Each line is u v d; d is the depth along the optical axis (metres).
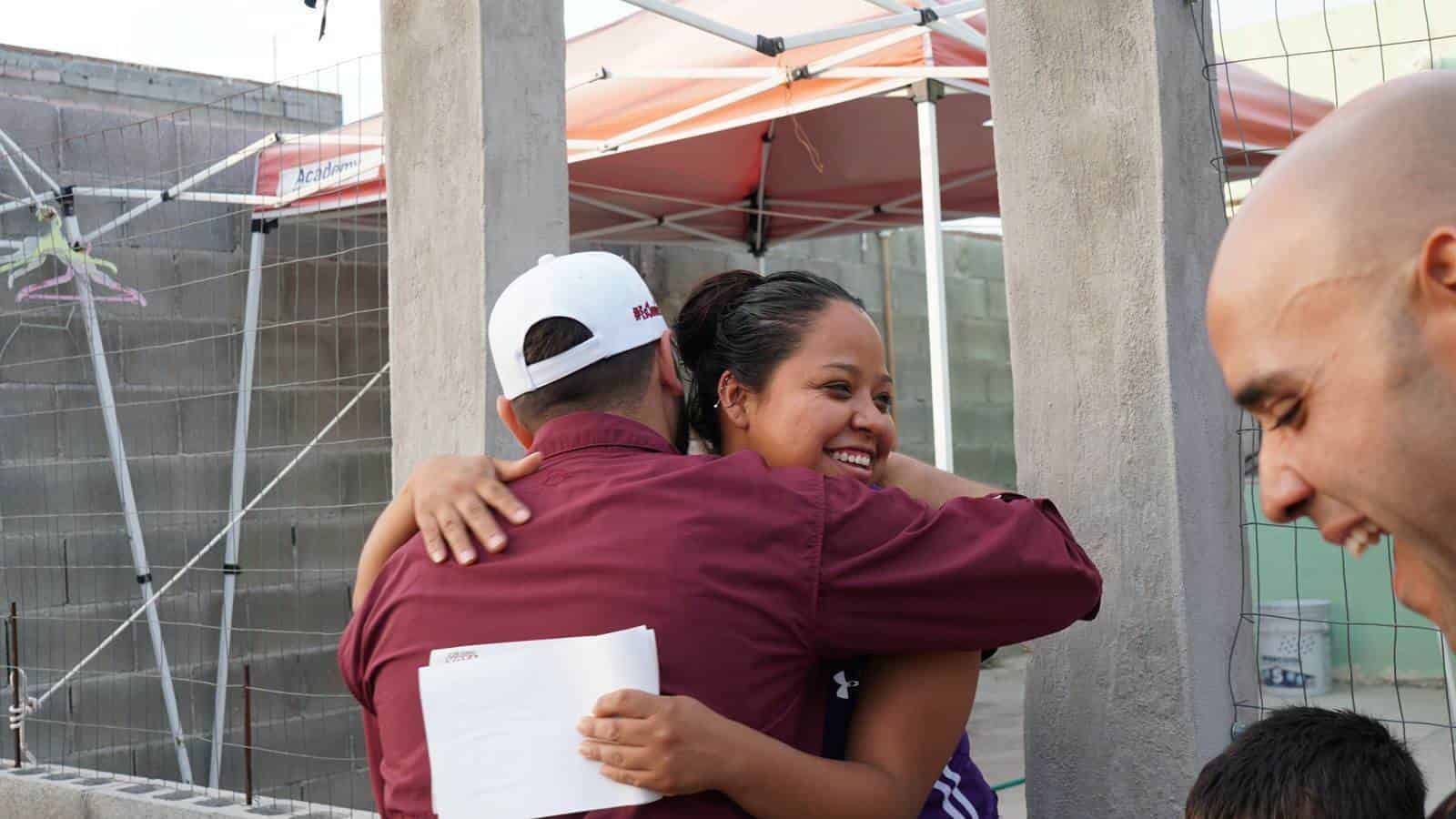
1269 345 0.34
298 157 5.08
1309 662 6.19
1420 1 6.48
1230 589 1.90
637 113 5.15
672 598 1.16
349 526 5.59
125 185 5.19
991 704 6.47
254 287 5.10
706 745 1.11
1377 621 6.26
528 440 1.46
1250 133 4.31
